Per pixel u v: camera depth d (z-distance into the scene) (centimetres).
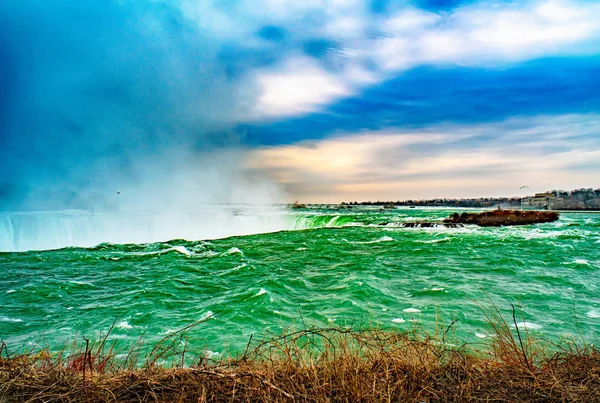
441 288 1498
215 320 1157
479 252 2427
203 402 443
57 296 1498
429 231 3738
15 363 543
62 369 528
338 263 2134
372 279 1642
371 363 544
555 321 1104
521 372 516
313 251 2562
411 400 456
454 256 2292
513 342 591
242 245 2866
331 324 1105
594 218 5525
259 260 2259
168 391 473
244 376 491
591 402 442
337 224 4481
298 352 568
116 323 1155
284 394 450
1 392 467
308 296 1452
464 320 1117
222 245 2873
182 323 1142
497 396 461
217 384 477
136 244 2934
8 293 1528
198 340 983
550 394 456
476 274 1794
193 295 1488
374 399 453
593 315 1164
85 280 1786
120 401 454
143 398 455
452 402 456
